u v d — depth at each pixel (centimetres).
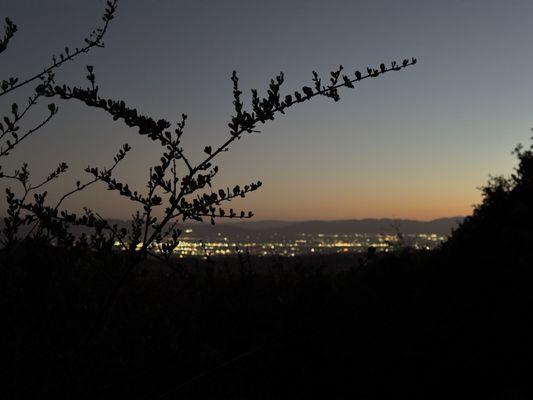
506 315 714
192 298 376
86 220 266
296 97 257
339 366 480
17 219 271
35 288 271
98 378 269
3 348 253
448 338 654
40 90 243
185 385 273
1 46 259
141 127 246
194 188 248
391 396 555
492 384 650
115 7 285
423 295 715
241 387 447
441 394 611
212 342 434
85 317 270
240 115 252
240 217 255
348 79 258
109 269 261
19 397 248
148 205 249
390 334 565
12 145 269
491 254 817
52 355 248
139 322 293
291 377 465
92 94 241
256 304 440
